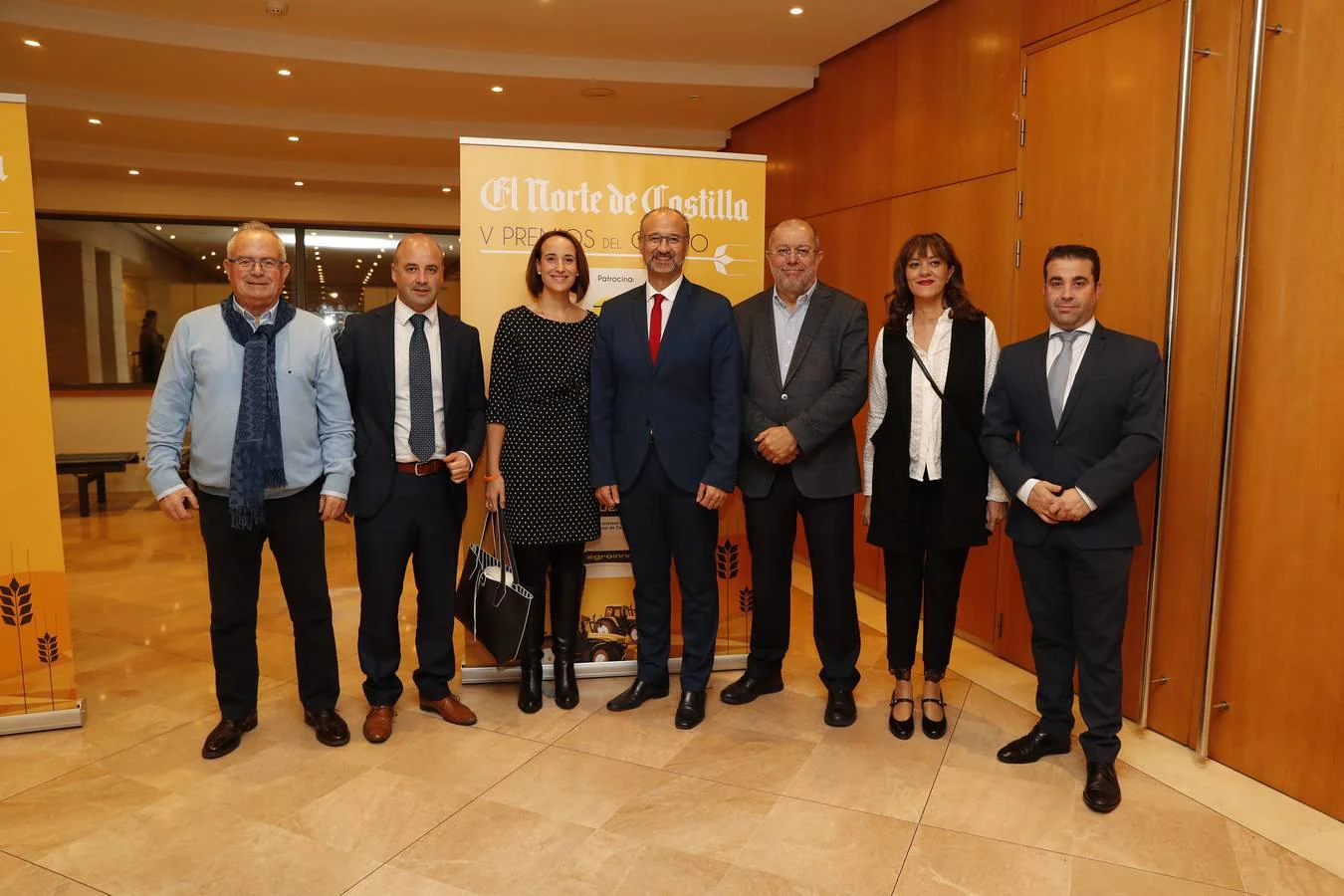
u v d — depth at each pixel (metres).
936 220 4.58
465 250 3.38
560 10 4.90
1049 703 2.86
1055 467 2.67
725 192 3.54
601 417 3.09
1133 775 2.77
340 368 2.94
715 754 2.89
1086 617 2.62
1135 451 2.53
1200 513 2.89
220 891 2.14
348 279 9.34
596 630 3.61
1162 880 2.21
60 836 2.38
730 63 5.73
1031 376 2.73
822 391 3.05
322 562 2.96
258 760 2.84
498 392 3.11
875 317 5.19
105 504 7.97
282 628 4.27
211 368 2.74
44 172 7.89
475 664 3.54
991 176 4.15
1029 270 3.80
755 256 3.59
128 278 8.78
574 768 2.79
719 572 3.71
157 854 2.30
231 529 2.83
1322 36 2.45
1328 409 2.48
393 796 2.60
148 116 6.43
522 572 3.21
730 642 3.74
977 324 2.92
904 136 4.86
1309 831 2.44
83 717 3.14
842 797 2.61
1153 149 3.10
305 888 2.16
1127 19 3.21
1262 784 2.71
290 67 5.61
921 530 3.01
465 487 3.16
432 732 3.06
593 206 3.45
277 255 2.78
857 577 5.26
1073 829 2.44
